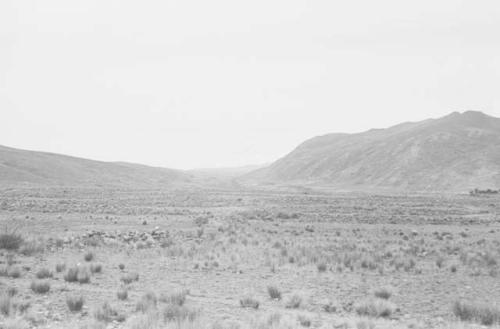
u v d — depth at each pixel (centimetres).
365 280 1952
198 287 1750
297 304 1509
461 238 3353
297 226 3931
